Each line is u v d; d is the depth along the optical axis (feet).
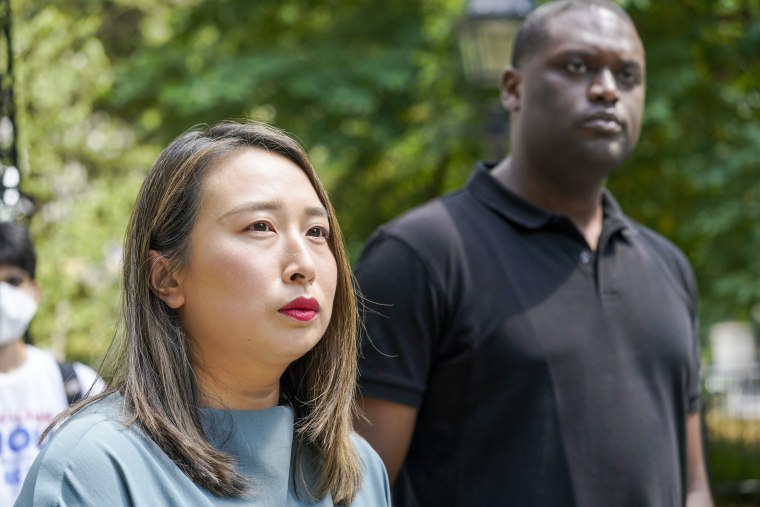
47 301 49.52
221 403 9.57
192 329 9.52
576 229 15.61
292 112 57.21
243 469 9.36
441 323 15.02
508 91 16.66
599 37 15.69
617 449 14.69
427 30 56.80
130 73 58.70
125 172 58.80
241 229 9.27
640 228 17.02
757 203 47.57
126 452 8.86
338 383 10.33
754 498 53.93
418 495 15.23
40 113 48.60
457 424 14.93
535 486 14.43
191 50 59.47
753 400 56.03
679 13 45.27
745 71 47.26
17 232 18.31
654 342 15.47
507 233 15.53
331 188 64.03
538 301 15.02
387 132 56.85
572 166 15.67
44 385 16.97
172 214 9.48
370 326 15.05
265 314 9.18
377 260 15.33
